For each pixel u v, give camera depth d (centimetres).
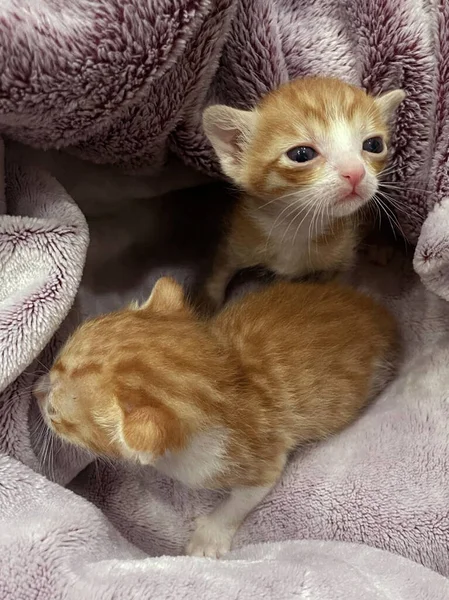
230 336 16
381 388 18
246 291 20
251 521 16
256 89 17
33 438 15
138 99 14
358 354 17
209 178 20
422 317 18
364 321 17
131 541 16
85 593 11
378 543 14
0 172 16
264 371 16
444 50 16
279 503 15
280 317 17
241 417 15
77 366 14
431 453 15
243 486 16
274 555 14
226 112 17
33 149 17
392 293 20
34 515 13
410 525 14
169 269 21
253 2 16
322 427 17
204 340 15
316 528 15
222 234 20
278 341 16
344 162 15
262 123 17
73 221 15
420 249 15
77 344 14
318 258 19
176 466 15
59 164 18
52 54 13
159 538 16
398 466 15
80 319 17
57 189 16
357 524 15
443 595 12
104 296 20
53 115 14
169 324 15
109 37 13
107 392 13
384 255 20
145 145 17
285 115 16
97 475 17
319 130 16
